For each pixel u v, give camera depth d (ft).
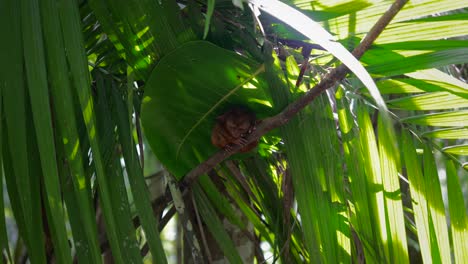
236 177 9.83
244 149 9.62
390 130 7.14
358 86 9.09
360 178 8.95
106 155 8.66
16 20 8.01
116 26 8.77
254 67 8.83
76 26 8.02
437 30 8.48
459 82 8.75
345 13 8.46
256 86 9.07
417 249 11.38
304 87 9.05
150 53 8.90
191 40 8.88
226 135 9.11
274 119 8.79
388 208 8.92
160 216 9.76
